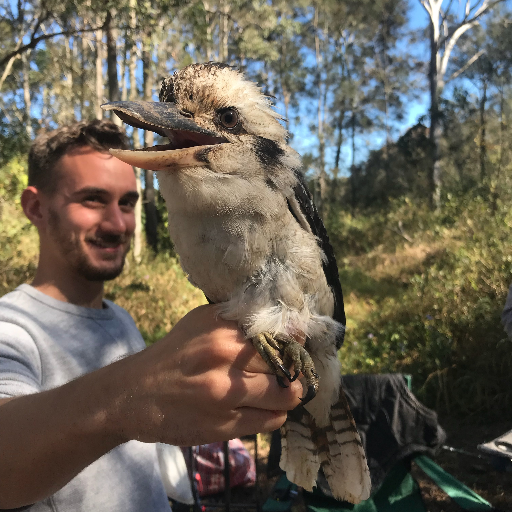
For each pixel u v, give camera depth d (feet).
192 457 2.87
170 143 1.38
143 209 13.26
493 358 4.42
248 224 1.27
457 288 5.61
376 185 19.39
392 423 2.78
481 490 3.31
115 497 1.48
